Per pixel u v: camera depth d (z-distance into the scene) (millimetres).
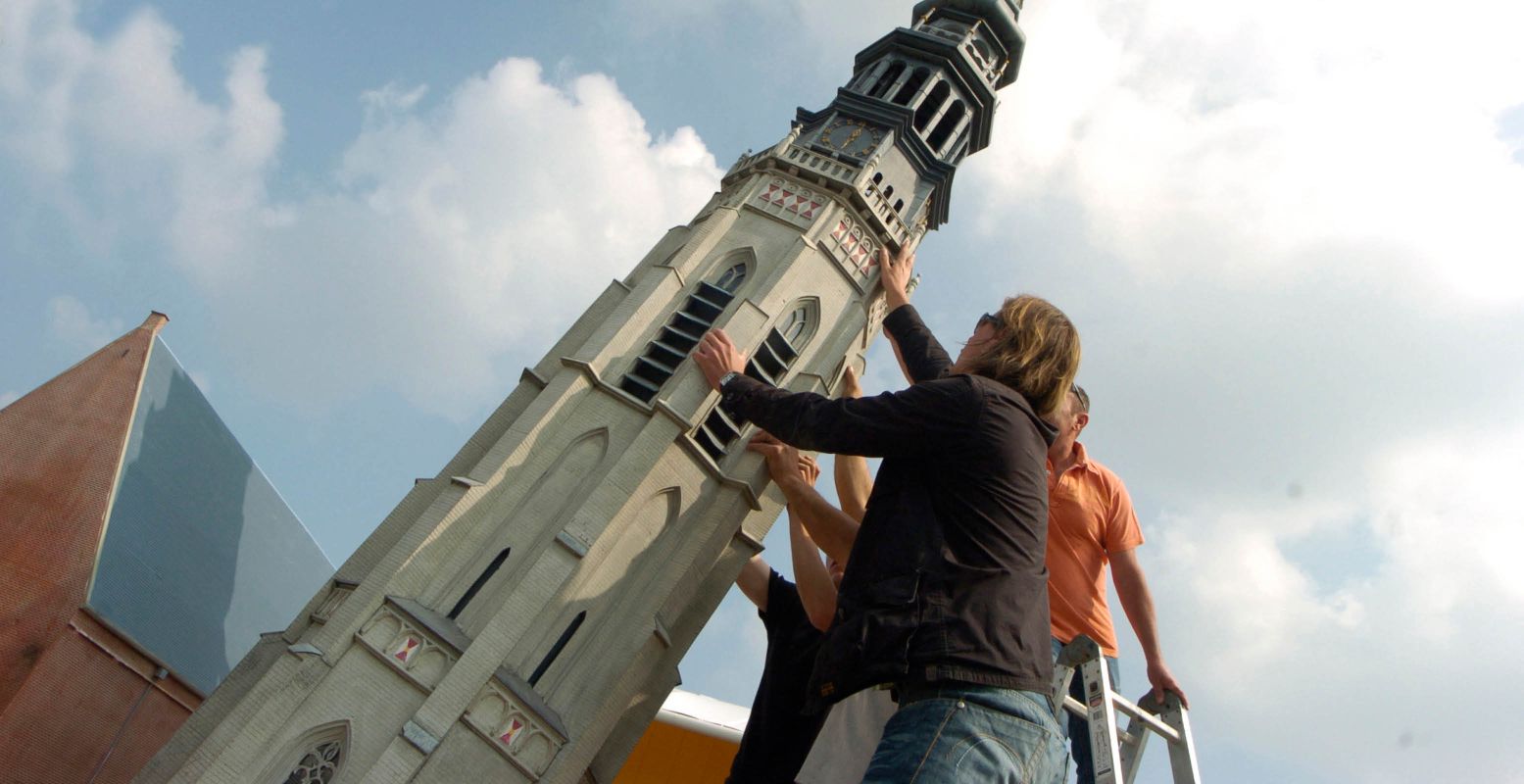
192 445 59562
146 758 47250
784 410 6930
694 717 49938
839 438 6535
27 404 49000
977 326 7711
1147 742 10109
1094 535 12570
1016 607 6152
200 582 56000
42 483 46781
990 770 5734
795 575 11094
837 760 14336
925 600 6074
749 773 13789
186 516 56938
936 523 6344
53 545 45719
